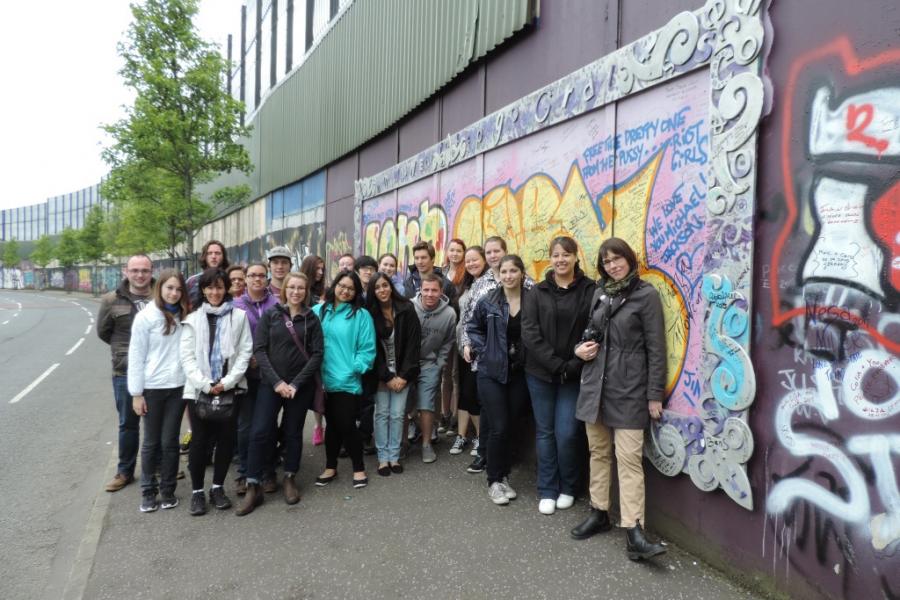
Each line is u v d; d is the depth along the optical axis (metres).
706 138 2.95
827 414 2.33
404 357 4.40
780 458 2.53
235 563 3.08
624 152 3.58
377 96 8.30
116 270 43.84
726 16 2.77
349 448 4.19
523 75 4.88
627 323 3.13
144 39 13.22
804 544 2.43
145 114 13.40
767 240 2.60
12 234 78.62
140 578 2.93
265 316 3.96
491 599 2.69
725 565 2.83
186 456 5.00
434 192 6.56
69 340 14.93
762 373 2.61
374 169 8.77
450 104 6.27
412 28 7.11
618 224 3.63
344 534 3.42
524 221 4.75
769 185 2.59
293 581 2.88
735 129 2.71
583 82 3.94
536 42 4.69
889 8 2.13
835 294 2.30
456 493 4.05
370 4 8.62
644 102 3.40
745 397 2.65
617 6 3.73
